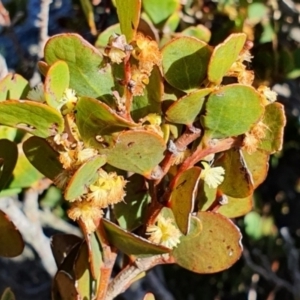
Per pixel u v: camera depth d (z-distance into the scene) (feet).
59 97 0.51
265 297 1.91
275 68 1.14
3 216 0.62
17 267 2.14
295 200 1.86
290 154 1.81
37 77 1.00
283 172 1.84
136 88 0.50
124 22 0.51
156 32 0.91
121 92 0.53
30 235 0.99
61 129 0.50
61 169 0.58
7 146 0.66
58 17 1.26
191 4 1.16
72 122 0.50
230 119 0.52
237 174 0.55
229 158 0.55
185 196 0.50
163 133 0.53
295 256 1.57
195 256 0.58
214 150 0.54
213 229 0.57
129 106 0.51
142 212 0.58
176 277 2.03
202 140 0.53
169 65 0.54
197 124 0.54
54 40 0.52
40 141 0.57
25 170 0.73
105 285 0.55
